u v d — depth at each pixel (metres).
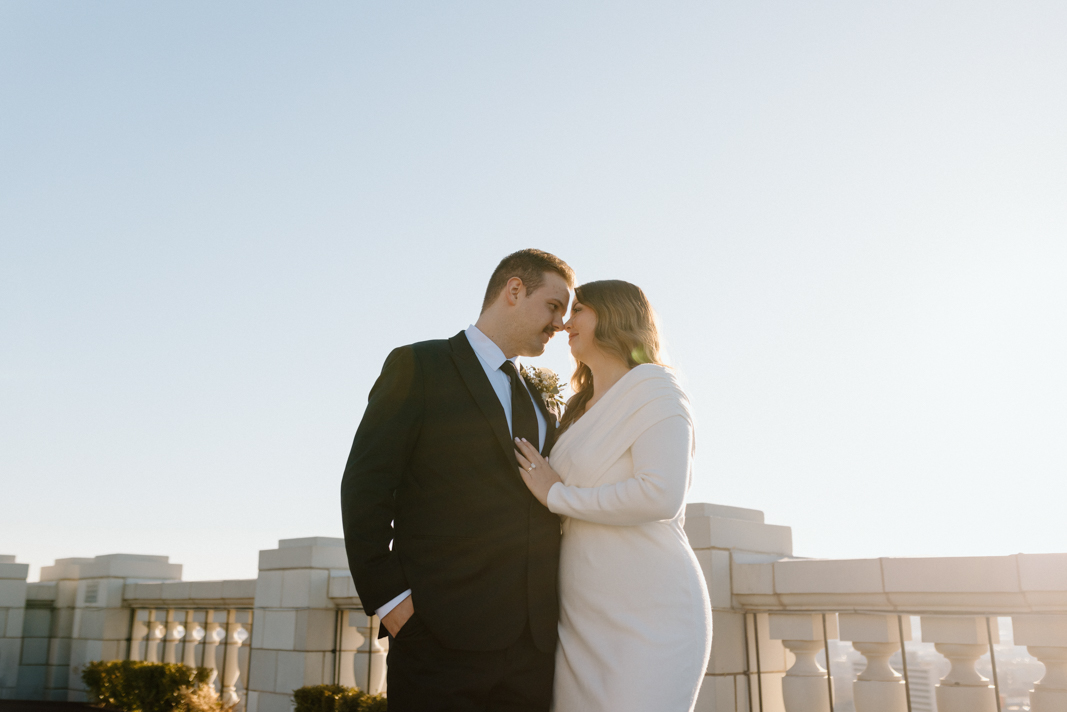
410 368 2.60
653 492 2.37
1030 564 3.94
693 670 2.45
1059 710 3.81
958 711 4.14
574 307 2.88
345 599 7.95
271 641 8.61
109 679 10.62
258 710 8.58
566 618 2.55
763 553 5.54
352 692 7.39
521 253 2.89
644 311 2.81
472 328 2.84
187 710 9.23
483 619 2.39
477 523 2.47
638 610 2.44
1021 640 4.00
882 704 4.41
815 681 4.79
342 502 2.42
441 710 2.33
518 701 2.43
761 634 5.23
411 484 2.55
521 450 2.60
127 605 11.74
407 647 2.43
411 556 2.47
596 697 2.40
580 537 2.58
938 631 4.29
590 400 2.88
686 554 2.58
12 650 12.48
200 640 10.54
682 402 2.54
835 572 4.69
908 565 4.38
